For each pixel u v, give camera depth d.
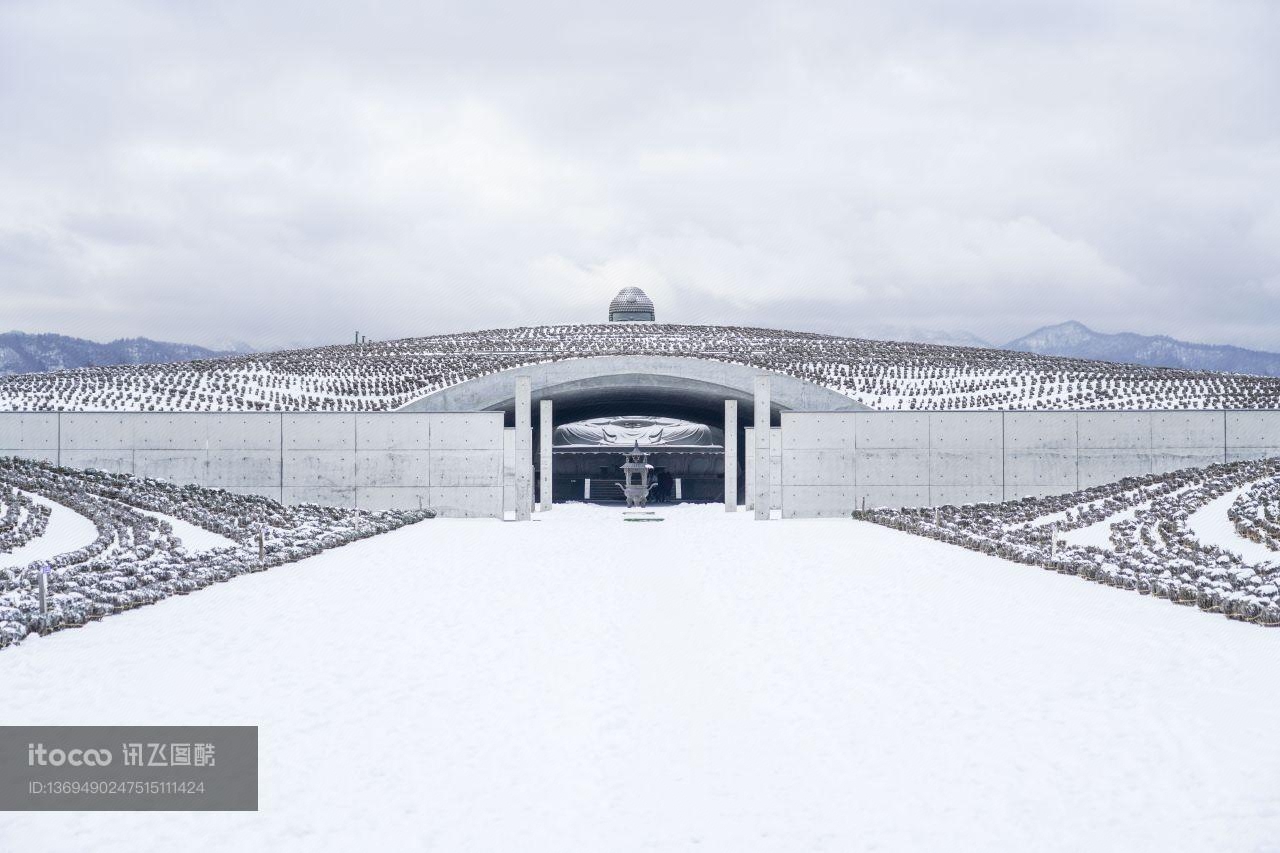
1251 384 74.31
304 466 50.53
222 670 18.52
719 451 71.31
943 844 11.54
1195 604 23.61
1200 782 12.78
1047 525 41.75
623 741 15.05
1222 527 37.03
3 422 50.19
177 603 24.92
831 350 88.50
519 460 49.53
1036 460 51.22
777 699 17.08
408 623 22.70
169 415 50.50
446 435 50.50
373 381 73.69
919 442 51.25
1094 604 23.97
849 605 24.78
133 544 33.81
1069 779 13.13
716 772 13.83
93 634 21.39
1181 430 51.31
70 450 50.34
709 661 19.64
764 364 71.69
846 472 51.38
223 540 36.38
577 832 11.98
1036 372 79.62
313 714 16.09
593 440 76.25
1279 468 47.22
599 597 26.33
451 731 15.41
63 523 37.16
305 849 11.48
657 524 47.22
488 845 11.62
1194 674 17.41
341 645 20.55
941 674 18.23
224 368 77.06
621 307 109.62
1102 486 49.97
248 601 25.19
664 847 11.59
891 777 13.52
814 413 51.41
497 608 24.58
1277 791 12.41
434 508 50.41
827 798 12.91
